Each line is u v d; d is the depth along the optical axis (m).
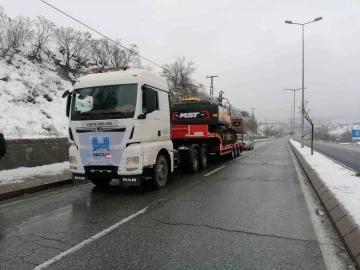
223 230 4.86
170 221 5.34
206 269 3.50
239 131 21.22
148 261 3.72
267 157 19.33
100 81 7.62
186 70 57.34
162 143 8.48
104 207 6.34
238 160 17.05
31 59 27.94
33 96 22.58
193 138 12.03
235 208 6.21
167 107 8.95
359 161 15.80
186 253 3.96
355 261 3.63
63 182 8.84
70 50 33.97
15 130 17.86
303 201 6.86
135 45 41.97
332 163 13.27
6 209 6.25
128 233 4.73
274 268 3.53
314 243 4.31
